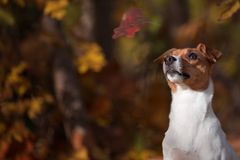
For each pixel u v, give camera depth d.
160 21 15.11
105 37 18.48
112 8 18.48
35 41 13.29
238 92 19.56
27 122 13.34
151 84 15.43
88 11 17.75
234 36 17.59
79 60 13.60
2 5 12.66
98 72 14.79
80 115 13.37
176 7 18.88
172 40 16.77
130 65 19.61
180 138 8.02
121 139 13.80
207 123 8.00
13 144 12.98
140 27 8.40
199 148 7.97
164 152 8.21
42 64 13.45
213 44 17.33
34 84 13.36
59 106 13.53
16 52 13.31
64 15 12.98
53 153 13.36
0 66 13.08
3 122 13.00
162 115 14.86
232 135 15.58
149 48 16.23
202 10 17.73
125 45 20.25
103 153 13.28
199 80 8.02
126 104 14.70
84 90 14.39
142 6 14.79
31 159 13.05
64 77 13.42
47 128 13.48
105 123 14.01
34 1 13.18
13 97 13.20
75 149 13.23
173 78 7.98
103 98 14.36
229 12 9.55
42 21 13.46
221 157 7.99
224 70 18.98
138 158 13.42
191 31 16.38
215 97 18.95
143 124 14.41
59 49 13.44
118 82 14.96
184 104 8.03
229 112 19.20
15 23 13.05
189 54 8.05
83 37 15.24
